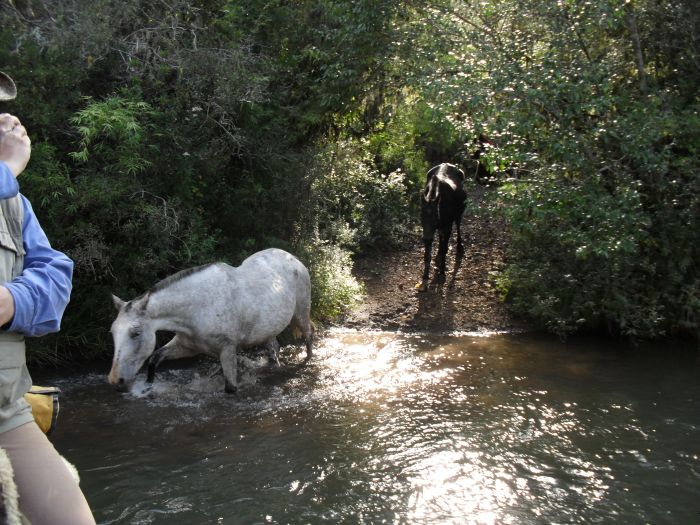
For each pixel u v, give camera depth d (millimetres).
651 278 7852
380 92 10250
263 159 8148
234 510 3867
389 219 11125
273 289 6199
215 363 6805
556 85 6988
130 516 3768
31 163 5867
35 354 6285
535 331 8148
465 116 7887
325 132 10344
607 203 6867
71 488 1632
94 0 6781
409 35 8266
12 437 1607
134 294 6656
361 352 7227
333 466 4473
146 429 5051
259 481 4238
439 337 7863
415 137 13336
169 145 7031
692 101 8008
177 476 4285
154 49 7215
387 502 3994
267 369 6609
